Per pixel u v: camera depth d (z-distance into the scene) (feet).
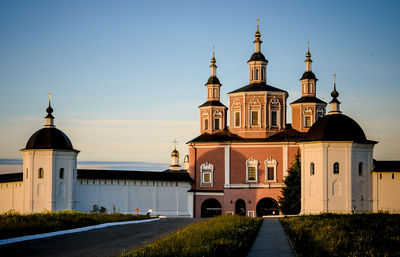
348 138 216.13
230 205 268.41
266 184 266.36
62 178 233.14
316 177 217.15
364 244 109.81
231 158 271.90
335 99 231.09
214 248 97.09
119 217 181.78
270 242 119.96
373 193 217.15
